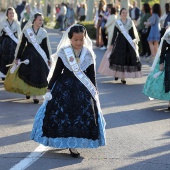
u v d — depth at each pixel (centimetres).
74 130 936
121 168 911
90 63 964
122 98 1535
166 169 912
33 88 1420
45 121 945
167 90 1378
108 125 1202
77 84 952
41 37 1430
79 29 946
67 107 942
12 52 1695
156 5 2412
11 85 1430
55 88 955
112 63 1805
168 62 1378
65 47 962
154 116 1312
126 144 1052
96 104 955
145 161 952
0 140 1061
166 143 1068
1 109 1341
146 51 2566
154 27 2412
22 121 1219
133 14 3030
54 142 938
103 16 2978
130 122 1239
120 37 1781
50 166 911
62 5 4509
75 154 959
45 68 1430
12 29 1695
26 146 1023
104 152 997
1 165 909
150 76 1418
